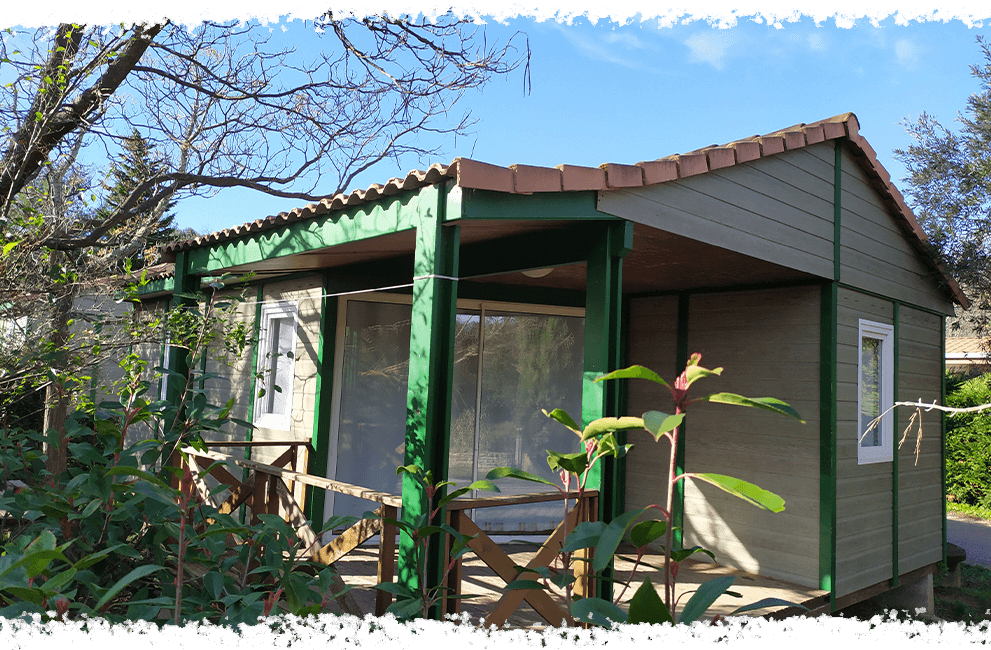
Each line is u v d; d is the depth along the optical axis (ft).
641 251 17.75
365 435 22.59
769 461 21.11
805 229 19.67
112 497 11.37
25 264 16.55
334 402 22.11
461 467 23.16
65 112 17.37
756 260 18.26
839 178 21.27
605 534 6.12
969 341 54.49
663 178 14.82
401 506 12.15
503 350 23.99
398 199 13.82
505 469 9.42
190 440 13.25
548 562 12.89
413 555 11.70
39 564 6.33
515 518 23.62
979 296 36.42
